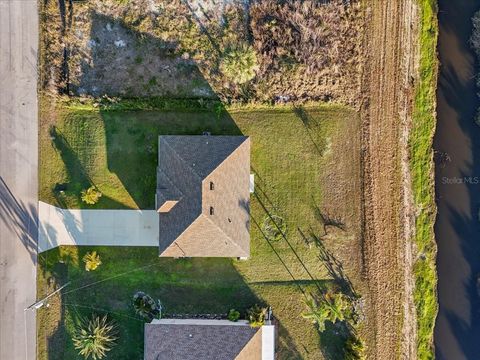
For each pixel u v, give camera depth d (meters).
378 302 36.62
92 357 35.94
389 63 36.75
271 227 36.31
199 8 36.41
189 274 36.31
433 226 37.88
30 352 36.12
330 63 36.19
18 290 36.06
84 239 36.06
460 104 38.12
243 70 34.56
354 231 36.62
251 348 33.75
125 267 36.19
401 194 37.00
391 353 36.66
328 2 36.38
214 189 32.66
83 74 36.28
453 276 37.97
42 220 36.09
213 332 34.12
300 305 36.38
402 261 36.94
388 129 36.81
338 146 36.50
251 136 36.34
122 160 36.25
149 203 36.16
